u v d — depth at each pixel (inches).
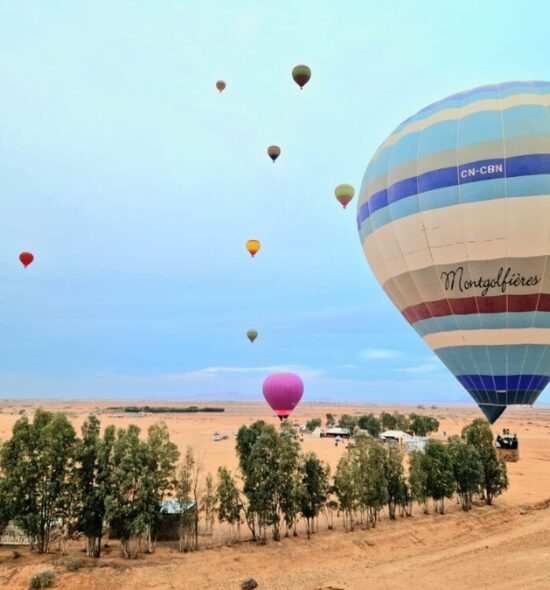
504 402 1098.1
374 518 1504.7
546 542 1302.9
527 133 1019.9
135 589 1018.7
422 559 1210.0
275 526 1336.1
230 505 1306.6
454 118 1104.8
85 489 1210.0
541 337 1051.9
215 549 1254.9
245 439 1461.6
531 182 1001.5
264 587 1050.1
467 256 1055.0
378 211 1211.2
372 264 1299.2
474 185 1033.5
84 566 1109.1
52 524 1226.6
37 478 1196.5
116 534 1187.3
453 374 1170.0
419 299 1161.4
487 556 1206.9
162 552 1230.9
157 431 1304.1
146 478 1208.2
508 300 1040.2
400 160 1151.0
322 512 1533.0
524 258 1015.6
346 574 1115.9
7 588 993.5
